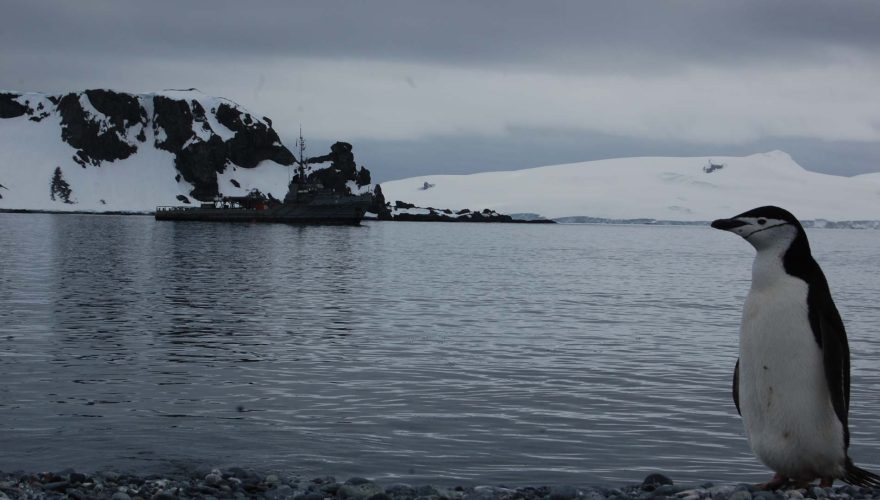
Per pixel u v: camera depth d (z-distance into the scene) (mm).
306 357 25672
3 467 14219
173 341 28375
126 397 19641
